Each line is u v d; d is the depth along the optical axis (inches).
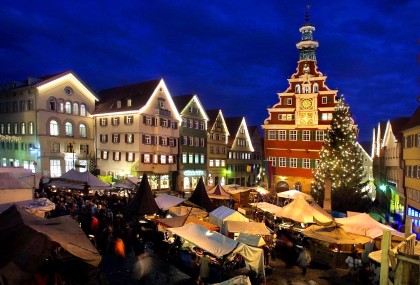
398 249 356.5
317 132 2100.1
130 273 596.1
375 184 2369.6
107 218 790.5
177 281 584.1
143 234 767.7
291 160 2165.4
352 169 1546.5
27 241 350.6
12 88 1792.6
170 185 2030.0
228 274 598.2
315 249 780.6
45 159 1713.8
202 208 999.0
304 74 2134.6
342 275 687.7
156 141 1900.8
